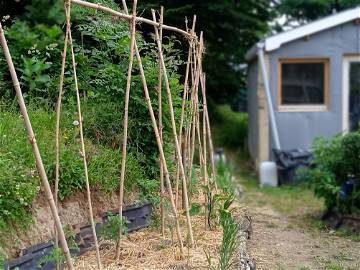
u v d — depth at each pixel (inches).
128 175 173.9
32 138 115.0
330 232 249.3
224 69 502.9
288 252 211.3
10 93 210.7
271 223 267.3
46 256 127.8
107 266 140.6
